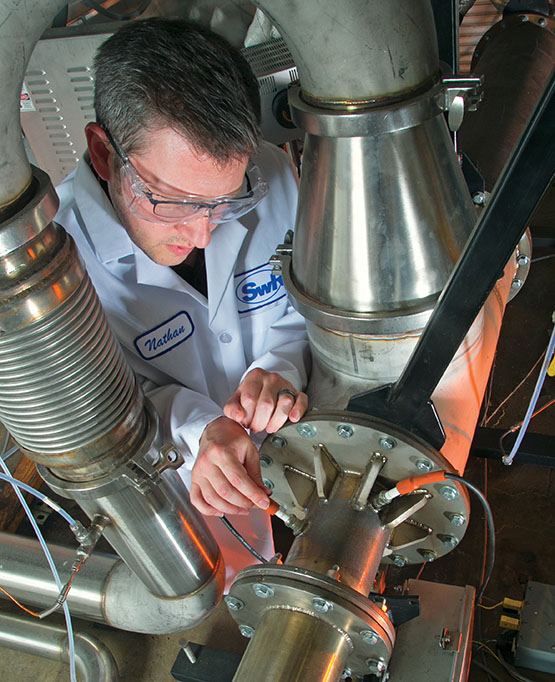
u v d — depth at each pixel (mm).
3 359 821
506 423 2121
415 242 861
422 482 995
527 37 2055
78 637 1610
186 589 1312
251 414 1113
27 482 2094
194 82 889
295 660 930
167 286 1261
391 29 688
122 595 1477
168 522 1175
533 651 1502
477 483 1995
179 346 1380
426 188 834
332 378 1142
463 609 1366
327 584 918
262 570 958
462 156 1223
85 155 1222
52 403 887
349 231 857
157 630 1457
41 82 1751
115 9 1954
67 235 827
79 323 845
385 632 932
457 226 892
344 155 798
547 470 1995
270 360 1336
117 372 963
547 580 1757
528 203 744
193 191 967
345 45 690
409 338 977
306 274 959
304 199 895
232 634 1728
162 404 1333
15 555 1631
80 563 1155
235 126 911
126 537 1180
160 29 931
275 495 1239
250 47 1626
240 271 1397
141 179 966
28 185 726
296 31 691
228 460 1047
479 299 837
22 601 1686
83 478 1033
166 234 1098
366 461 1085
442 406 1103
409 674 1267
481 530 1891
